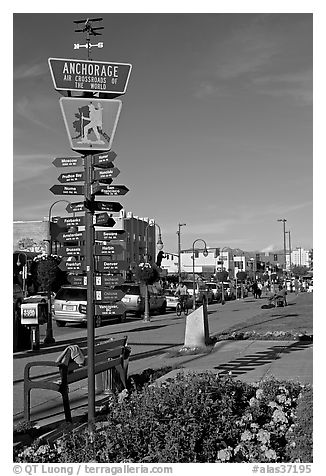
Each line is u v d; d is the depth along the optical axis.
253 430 6.33
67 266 7.86
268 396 7.14
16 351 16.89
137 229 68.44
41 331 23.97
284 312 28.12
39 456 6.02
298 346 14.95
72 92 7.43
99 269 7.70
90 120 7.50
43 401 9.85
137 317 31.75
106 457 5.98
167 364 12.94
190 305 38.59
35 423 8.23
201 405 6.28
